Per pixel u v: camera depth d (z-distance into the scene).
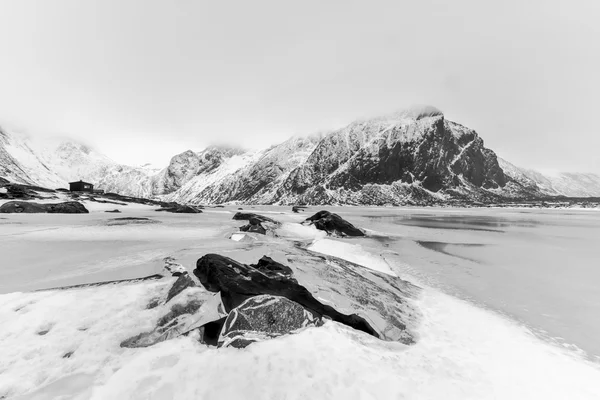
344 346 6.82
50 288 9.66
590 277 14.35
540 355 7.31
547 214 71.25
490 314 9.87
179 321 7.71
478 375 6.26
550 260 18.28
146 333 7.12
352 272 12.91
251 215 39.75
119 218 36.94
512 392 5.73
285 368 5.84
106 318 7.62
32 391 5.07
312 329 7.45
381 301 10.18
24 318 7.38
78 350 6.29
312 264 13.41
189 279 9.69
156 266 12.40
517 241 26.14
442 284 13.24
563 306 10.64
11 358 5.93
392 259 18.39
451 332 8.48
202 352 6.34
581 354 7.45
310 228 30.16
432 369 6.35
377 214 71.56
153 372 5.59
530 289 12.59
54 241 18.98
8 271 11.87
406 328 8.61
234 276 9.90
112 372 5.63
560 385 6.09
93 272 11.67
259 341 6.73
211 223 33.97
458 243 24.92
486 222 47.09
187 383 5.30
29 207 40.03
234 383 5.34
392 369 6.16
